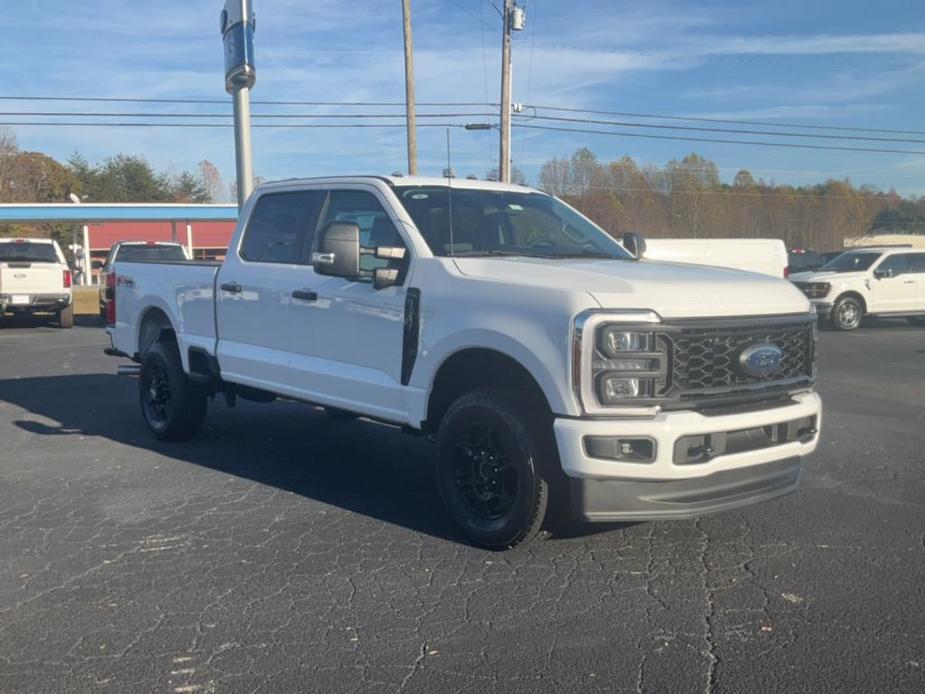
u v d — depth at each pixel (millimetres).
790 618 4191
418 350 5371
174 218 32094
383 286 5609
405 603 4387
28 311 20000
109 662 3791
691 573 4758
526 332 4684
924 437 8281
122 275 8695
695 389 4582
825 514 5785
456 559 4988
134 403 10234
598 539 5285
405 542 5285
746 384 4742
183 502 6137
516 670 3705
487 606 4344
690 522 5602
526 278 4887
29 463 7273
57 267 20094
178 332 7637
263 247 6879
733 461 4633
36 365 13789
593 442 4445
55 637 4031
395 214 5766
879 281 20000
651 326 4453
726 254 19875
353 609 4320
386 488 6496
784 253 20406
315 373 6148
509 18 28516
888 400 10508
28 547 5227
